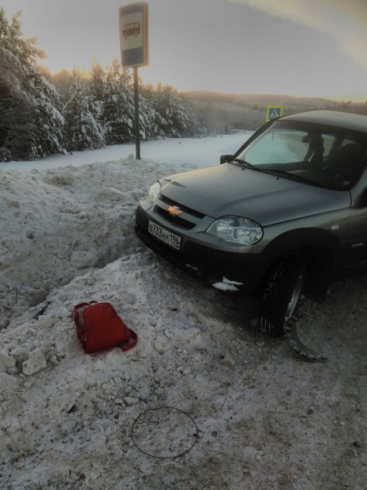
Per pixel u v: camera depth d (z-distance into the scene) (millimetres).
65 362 2713
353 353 3291
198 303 3447
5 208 4527
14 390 2453
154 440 2309
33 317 3217
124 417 2439
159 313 3242
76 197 5832
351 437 2453
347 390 2857
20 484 1985
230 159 4508
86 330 2793
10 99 14391
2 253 4039
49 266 4203
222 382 2809
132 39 8180
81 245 4574
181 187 3674
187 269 3262
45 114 15719
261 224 3041
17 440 2219
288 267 3174
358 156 3730
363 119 4320
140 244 4820
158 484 2053
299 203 3289
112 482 2041
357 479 2178
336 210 3363
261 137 4535
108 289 3516
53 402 2420
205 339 3133
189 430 2398
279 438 2395
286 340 3314
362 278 4562
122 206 5488
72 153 17078
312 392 2797
